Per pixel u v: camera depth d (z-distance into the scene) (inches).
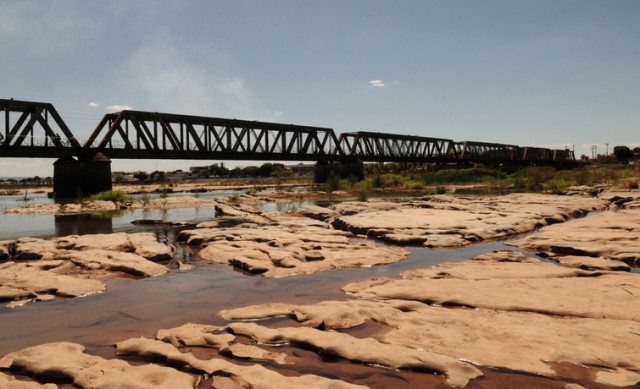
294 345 195.0
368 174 4028.1
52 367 169.0
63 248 464.4
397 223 612.1
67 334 217.0
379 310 233.8
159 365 176.1
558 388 151.3
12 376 166.1
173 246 470.0
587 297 254.2
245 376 159.3
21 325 231.9
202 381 160.9
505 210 776.9
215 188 2324.1
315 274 347.3
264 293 291.7
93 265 373.4
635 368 163.6
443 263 369.1
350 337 194.7
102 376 161.5
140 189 2236.7
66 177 1732.3
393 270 360.5
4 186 3580.2
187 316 243.6
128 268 358.0
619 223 550.9
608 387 151.6
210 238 506.3
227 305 265.0
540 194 1270.9
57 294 291.7
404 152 3169.3
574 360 171.0
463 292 269.6
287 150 2439.7
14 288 296.7
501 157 4143.7
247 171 5733.3
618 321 215.6
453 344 188.7
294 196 1519.4
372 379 161.5
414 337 197.8
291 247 440.1
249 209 961.5
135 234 538.9
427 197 1149.7
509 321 217.6
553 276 312.7
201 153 2009.1
